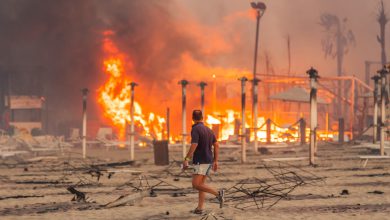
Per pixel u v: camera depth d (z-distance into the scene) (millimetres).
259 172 29891
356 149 52844
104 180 26000
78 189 22594
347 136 66875
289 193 20375
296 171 30266
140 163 37312
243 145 37250
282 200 18547
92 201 18969
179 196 19922
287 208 16750
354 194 20047
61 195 20906
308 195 19781
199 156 16078
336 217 15016
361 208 16641
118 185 23859
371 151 45719
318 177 26250
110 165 35500
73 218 15453
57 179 27172
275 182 24547
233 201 18359
